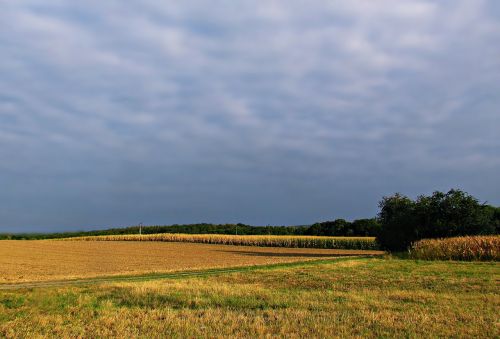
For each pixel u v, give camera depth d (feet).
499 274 79.36
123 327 38.27
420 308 44.65
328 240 271.28
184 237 330.75
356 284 66.49
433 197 163.12
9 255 175.32
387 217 185.78
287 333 35.14
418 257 125.80
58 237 402.31
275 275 81.41
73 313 45.65
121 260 155.43
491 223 163.32
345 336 34.06
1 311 46.37
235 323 38.81
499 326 36.63
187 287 59.62
